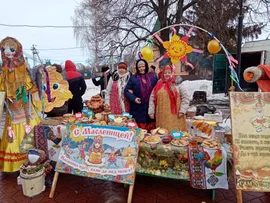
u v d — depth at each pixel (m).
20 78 2.75
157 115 2.99
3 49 2.66
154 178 2.89
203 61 11.90
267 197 2.42
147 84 3.17
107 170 2.30
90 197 2.46
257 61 10.68
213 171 2.24
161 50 10.80
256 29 10.88
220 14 10.45
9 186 2.70
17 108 2.82
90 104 2.95
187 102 2.96
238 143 2.04
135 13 12.05
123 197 2.46
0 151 2.90
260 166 2.00
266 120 2.05
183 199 2.41
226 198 2.42
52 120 3.01
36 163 2.54
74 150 2.44
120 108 3.54
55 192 2.56
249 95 2.11
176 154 2.35
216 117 3.86
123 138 2.37
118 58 12.84
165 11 11.16
